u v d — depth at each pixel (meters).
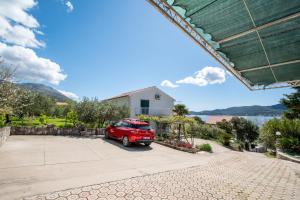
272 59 5.75
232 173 6.73
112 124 11.98
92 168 5.64
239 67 6.70
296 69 6.20
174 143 11.68
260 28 4.34
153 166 6.46
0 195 3.37
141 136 9.97
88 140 11.14
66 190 3.85
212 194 4.41
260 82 8.09
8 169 4.89
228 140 19.48
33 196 3.46
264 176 7.02
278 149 16.73
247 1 3.59
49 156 6.63
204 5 3.82
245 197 4.43
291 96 16.88
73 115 13.65
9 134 10.36
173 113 27.38
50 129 12.09
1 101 7.00
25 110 14.43
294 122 17.75
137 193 4.05
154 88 26.09
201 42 5.27
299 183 6.47
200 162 7.88
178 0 3.71
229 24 4.43
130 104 23.69
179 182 5.04
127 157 7.56
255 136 34.16
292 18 3.86
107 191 4.00
